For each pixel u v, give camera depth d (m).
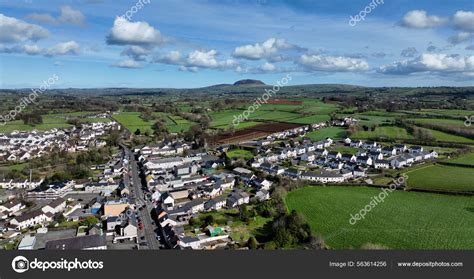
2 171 174.38
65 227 109.06
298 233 95.56
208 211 122.81
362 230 101.75
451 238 95.56
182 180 160.25
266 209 116.44
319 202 127.31
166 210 117.56
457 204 123.25
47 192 140.25
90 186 150.25
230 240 97.12
